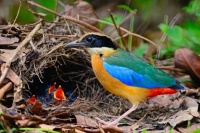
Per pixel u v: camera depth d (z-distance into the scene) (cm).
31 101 1181
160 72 1184
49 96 1266
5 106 1152
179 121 1153
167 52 1571
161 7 1934
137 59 1189
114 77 1171
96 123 1138
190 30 1519
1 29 1312
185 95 1286
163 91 1182
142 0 1936
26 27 1330
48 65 1260
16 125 1062
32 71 1230
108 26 1670
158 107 1246
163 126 1158
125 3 1984
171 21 1762
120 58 1180
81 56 1303
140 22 1908
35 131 1063
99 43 1184
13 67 1209
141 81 1170
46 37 1289
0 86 1155
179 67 1397
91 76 1312
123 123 1183
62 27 1353
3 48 1266
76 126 1084
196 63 1377
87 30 1454
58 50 1270
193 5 1530
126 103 1269
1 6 1816
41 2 1706
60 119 1121
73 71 1316
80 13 1519
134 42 1705
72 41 1275
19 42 1289
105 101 1277
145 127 1159
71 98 1299
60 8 1788
